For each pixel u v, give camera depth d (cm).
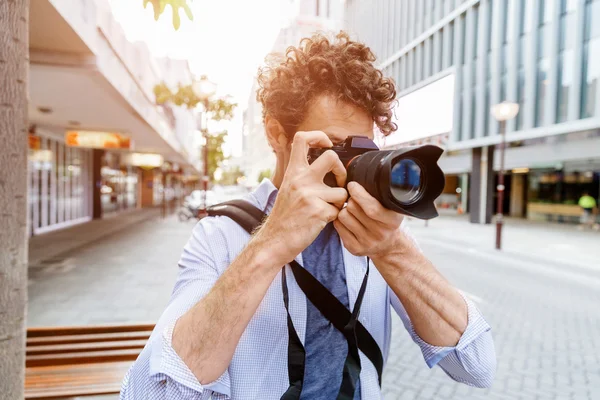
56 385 253
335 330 92
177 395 72
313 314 92
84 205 1831
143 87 1053
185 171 5266
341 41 99
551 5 1398
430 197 69
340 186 76
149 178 3459
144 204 3441
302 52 94
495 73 1541
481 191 2075
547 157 1897
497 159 2272
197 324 73
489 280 801
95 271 775
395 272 85
